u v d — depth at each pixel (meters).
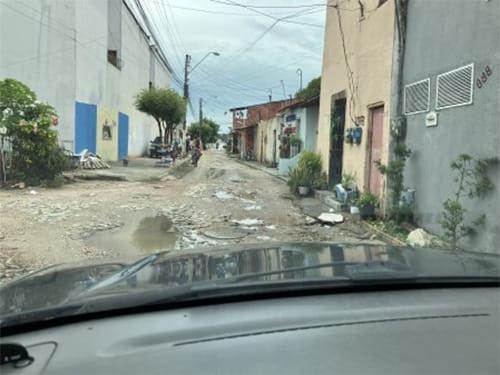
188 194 12.07
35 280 2.10
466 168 5.91
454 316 1.40
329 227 8.24
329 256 2.11
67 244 6.34
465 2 6.01
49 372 1.12
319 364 1.11
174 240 6.93
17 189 12.02
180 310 1.44
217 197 11.71
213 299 1.49
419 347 1.21
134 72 30.27
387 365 1.12
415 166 7.45
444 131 6.55
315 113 17.83
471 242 5.73
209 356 1.14
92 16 20.34
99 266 2.38
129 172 17.23
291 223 8.56
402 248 2.39
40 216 8.18
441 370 1.11
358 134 9.89
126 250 6.25
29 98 12.93
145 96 27.84
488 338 1.27
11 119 12.52
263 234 7.54
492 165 5.38
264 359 1.13
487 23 5.53
